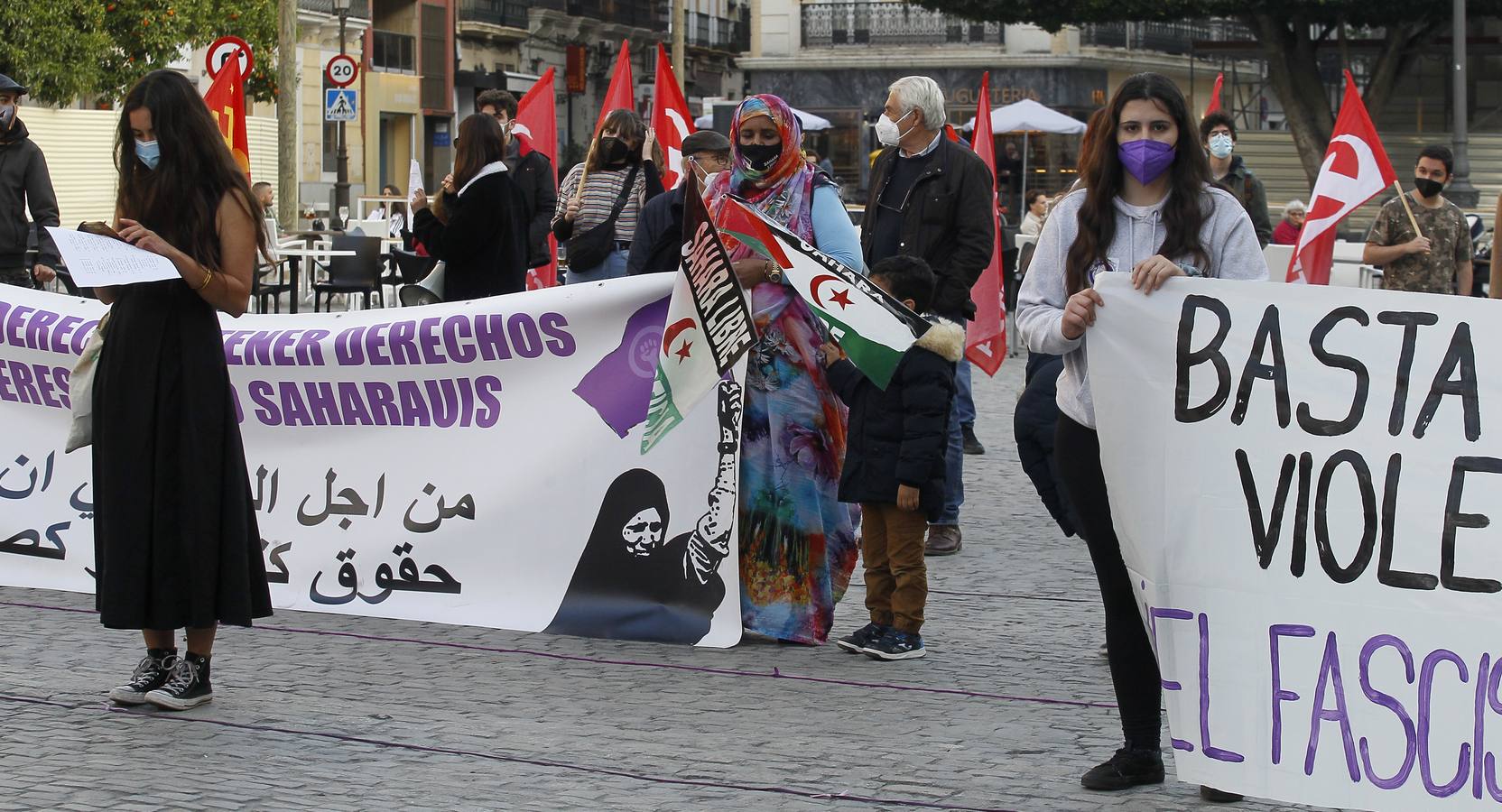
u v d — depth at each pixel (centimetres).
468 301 841
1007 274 2539
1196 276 579
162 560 676
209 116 683
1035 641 830
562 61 6319
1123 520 578
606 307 818
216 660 768
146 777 608
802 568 807
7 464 916
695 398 721
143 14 3319
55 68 3122
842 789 608
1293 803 556
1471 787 536
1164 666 573
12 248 1358
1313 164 4397
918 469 765
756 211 760
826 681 752
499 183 1088
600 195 1204
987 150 1800
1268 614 559
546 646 805
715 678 754
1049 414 806
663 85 1638
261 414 872
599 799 593
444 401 847
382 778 612
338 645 801
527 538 837
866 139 6234
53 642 796
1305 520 556
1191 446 570
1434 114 4872
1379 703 546
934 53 6119
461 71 5769
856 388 784
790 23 6300
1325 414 554
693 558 812
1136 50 6250
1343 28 4347
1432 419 545
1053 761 641
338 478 864
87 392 687
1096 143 599
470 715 691
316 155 4978
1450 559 540
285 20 2952
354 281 2041
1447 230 1288
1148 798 597
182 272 659
